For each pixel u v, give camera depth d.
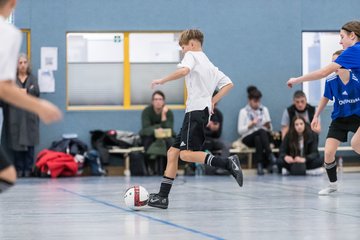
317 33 21.77
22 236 7.26
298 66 21.53
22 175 19.69
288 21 21.48
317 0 21.58
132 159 19.75
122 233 7.39
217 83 9.98
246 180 17.20
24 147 19.53
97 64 21.03
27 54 20.70
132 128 20.98
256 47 21.41
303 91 21.62
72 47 20.94
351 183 15.73
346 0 21.67
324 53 21.73
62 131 20.66
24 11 20.59
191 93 9.73
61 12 20.73
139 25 20.98
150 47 21.23
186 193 13.10
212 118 20.17
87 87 20.97
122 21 20.95
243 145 20.33
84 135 20.75
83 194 13.05
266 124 20.48
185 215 9.18
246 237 6.98
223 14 21.28
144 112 19.98
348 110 11.64
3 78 4.92
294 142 19.30
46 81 20.66
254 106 20.45
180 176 19.41
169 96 21.31
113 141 19.89
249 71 21.36
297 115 19.89
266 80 21.44
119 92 21.11
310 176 18.83
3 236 7.28
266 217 8.88
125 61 21.11
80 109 20.81
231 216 9.02
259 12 21.41
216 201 11.32
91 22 20.84
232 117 21.23
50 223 8.42
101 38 21.05
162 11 21.05
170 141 19.70
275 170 20.20
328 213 9.34
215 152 19.97
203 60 9.80
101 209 10.10
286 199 11.62
